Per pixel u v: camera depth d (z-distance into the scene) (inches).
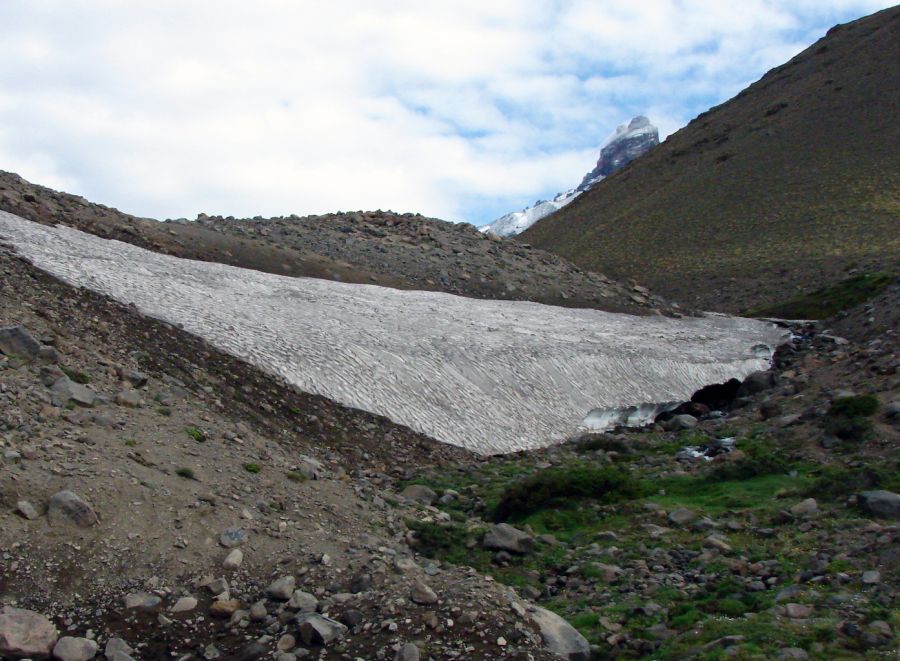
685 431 1198.9
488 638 475.8
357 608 497.7
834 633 498.6
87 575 485.1
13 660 427.2
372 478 855.7
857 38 6314.0
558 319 1785.2
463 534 686.5
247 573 522.6
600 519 777.6
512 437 1125.7
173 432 665.6
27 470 529.0
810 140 5000.0
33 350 701.3
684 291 3376.0
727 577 615.2
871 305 1871.3
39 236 1186.6
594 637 528.4
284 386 987.3
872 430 953.5
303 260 1782.7
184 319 1049.5
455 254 2159.2
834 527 681.0
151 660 451.5
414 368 1184.8
